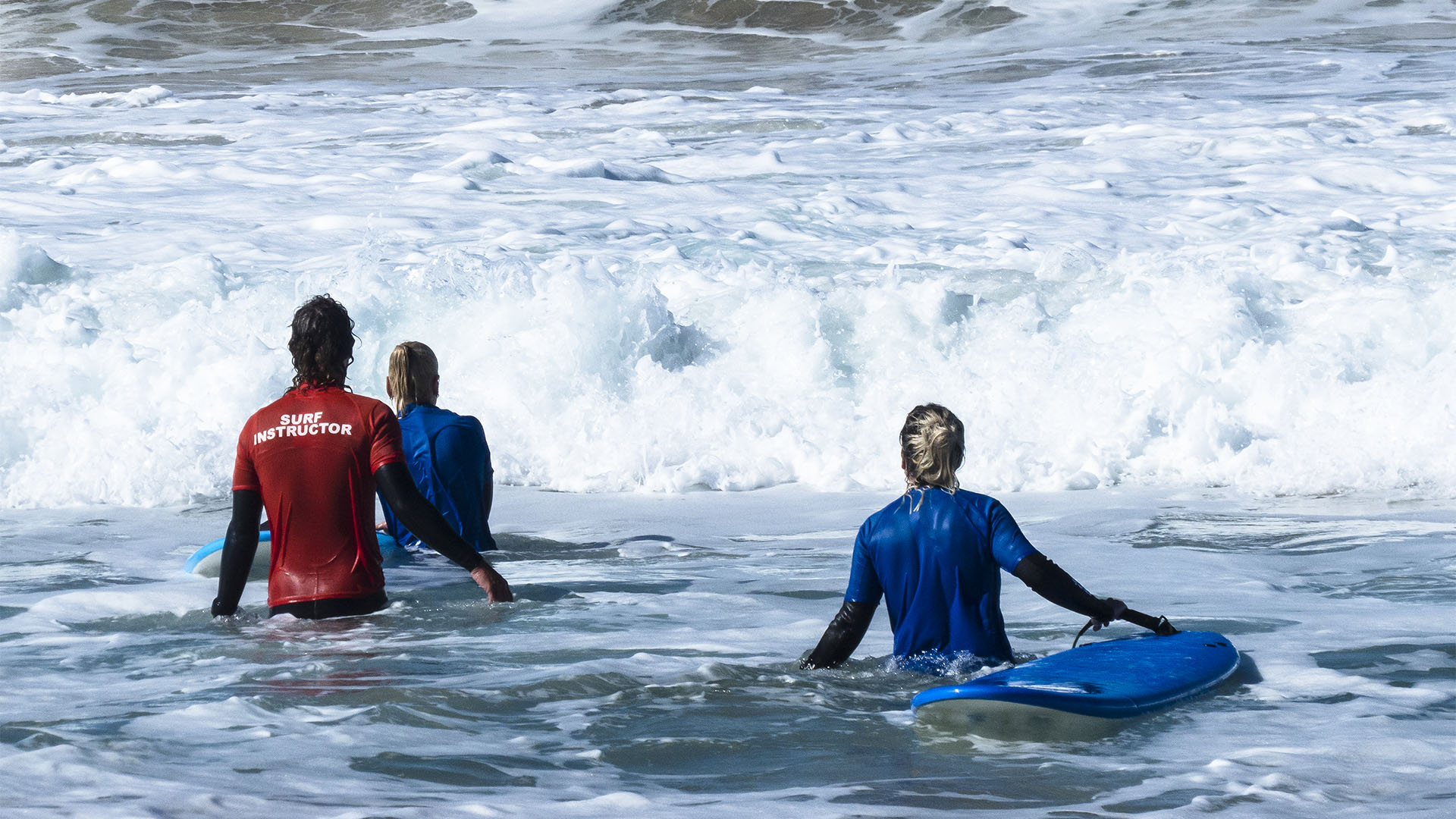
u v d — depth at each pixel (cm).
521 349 3575
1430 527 2559
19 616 1925
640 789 1159
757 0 19800
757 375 3631
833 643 1605
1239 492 2992
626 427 3356
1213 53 13462
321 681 1543
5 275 3991
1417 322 3666
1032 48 15600
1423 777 1178
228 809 1046
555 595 2070
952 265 4412
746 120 8681
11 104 10581
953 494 1612
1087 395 3356
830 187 6019
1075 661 1540
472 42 17950
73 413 3281
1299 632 1788
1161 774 1197
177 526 2698
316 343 1945
